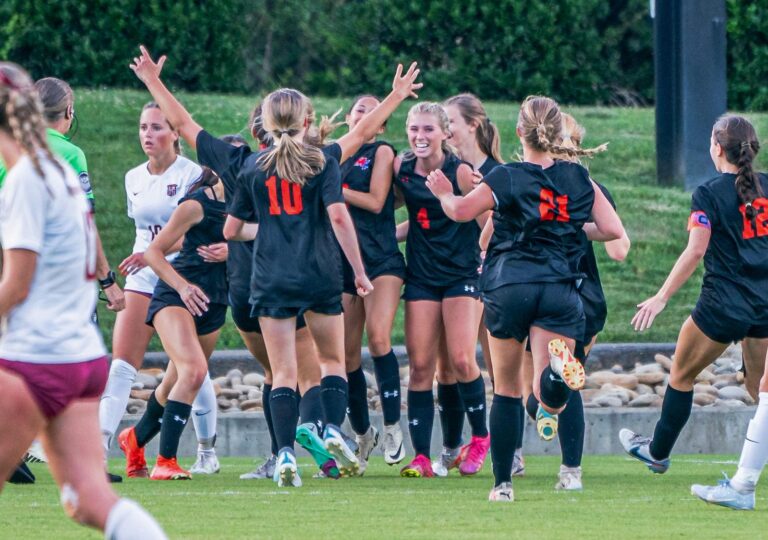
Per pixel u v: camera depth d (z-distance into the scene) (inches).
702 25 2461.9
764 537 792.3
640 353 1833.2
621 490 1074.7
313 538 788.0
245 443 1467.8
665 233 2297.0
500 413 970.1
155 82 1133.1
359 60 3171.8
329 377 1106.7
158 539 580.1
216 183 1149.7
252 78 3725.4
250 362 1806.1
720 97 2466.8
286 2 3764.8
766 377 925.8
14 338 582.9
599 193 960.9
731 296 1059.9
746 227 1049.5
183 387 1153.4
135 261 1188.5
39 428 591.2
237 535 802.2
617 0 3467.0
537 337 924.6
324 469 1133.1
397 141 2647.6
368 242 1216.8
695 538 786.2
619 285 2146.9
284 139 1017.5
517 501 986.1
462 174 1183.6
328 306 1066.7
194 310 1130.0
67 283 591.2
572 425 1074.1
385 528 831.1
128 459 1210.0
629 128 2859.3
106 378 609.3
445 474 1239.5
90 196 1079.6
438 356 1242.6
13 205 577.9
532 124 928.3
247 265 1138.0
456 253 1190.3
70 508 598.5
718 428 1478.8
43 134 593.9
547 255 925.2
